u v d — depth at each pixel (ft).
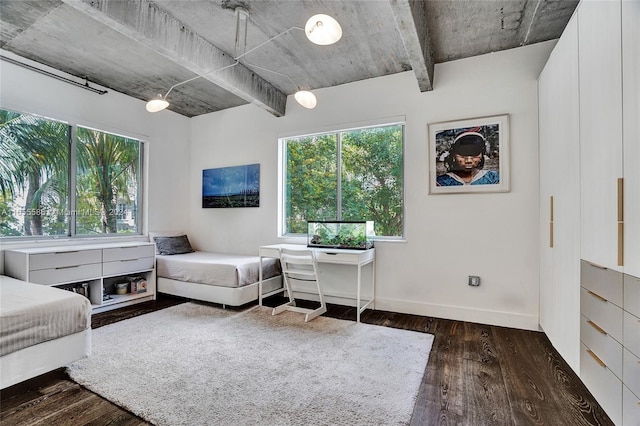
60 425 5.37
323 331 9.68
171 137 16.28
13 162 10.91
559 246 7.76
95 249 11.44
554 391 6.42
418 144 11.53
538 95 9.80
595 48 5.82
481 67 10.63
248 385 6.57
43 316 6.61
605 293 5.46
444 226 11.10
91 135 13.15
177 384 6.61
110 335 9.29
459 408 5.85
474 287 10.66
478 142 10.59
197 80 12.82
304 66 11.64
